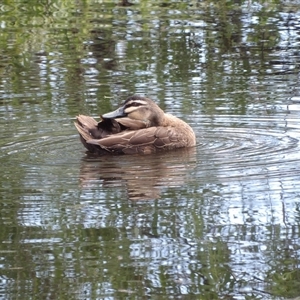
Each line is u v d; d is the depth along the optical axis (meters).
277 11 54.03
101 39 47.91
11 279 19.05
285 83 38.56
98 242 20.95
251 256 20.20
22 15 54.12
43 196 24.25
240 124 32.44
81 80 39.53
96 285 18.67
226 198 24.03
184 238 21.23
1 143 30.14
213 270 19.33
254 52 44.72
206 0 57.59
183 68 41.53
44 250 20.53
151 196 24.30
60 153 29.08
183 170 26.75
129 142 28.97
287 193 24.33
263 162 27.47
